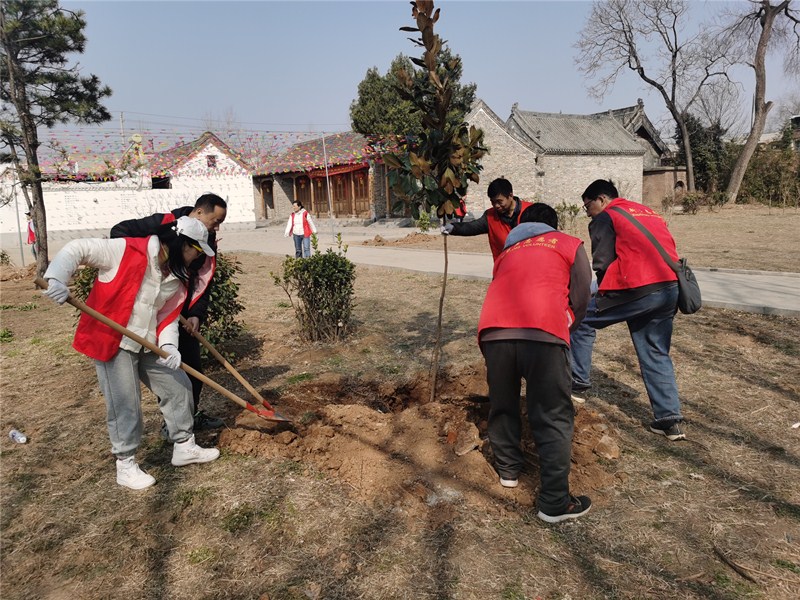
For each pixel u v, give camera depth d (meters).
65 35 12.16
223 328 5.81
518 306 3.16
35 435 4.41
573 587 2.66
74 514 3.32
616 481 3.55
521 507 3.33
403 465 3.74
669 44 33.59
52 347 6.97
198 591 2.69
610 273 4.11
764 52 30.06
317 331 6.63
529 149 30.09
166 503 3.41
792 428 4.18
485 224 4.66
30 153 12.60
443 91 4.07
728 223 21.22
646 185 37.41
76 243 3.16
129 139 21.14
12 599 2.68
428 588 2.67
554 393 3.07
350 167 30.19
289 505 3.35
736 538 2.98
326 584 2.71
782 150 34.06
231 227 32.38
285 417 4.18
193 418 4.09
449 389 5.23
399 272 11.98
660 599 2.57
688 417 4.43
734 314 7.20
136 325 3.44
